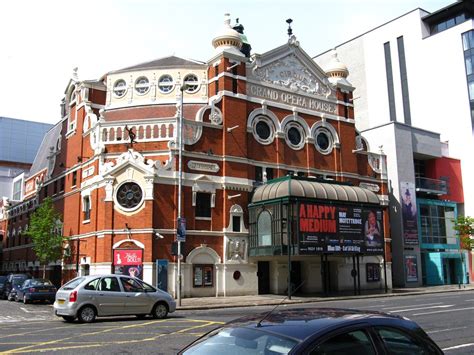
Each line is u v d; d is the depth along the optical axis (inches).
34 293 1097.4
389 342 193.8
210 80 1428.4
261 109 1403.8
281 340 177.2
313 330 180.4
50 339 499.8
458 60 2172.7
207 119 1310.3
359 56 2598.4
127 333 540.7
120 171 1221.1
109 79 1494.8
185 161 1250.6
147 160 1220.5
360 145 1649.9
